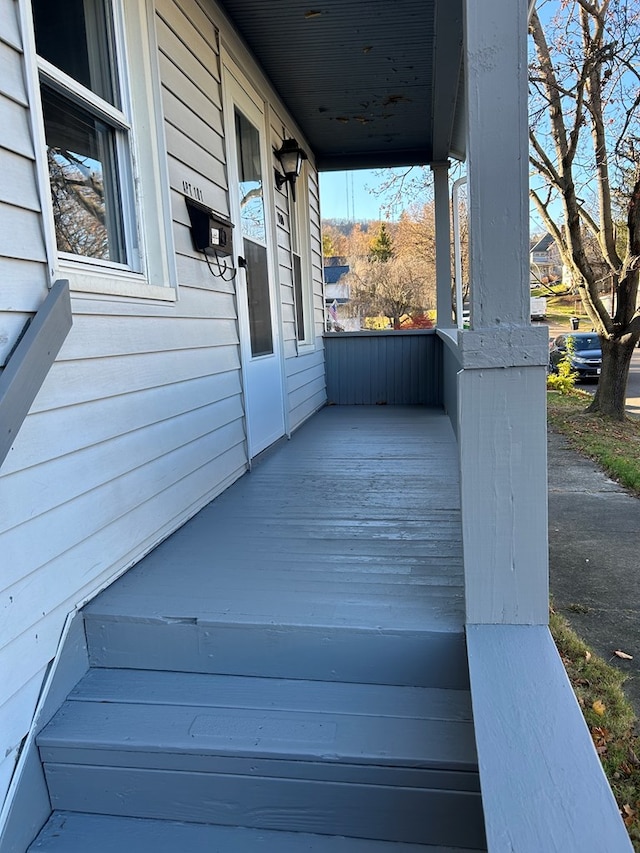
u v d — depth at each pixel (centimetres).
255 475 352
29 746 151
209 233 272
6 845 141
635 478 559
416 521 260
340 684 168
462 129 566
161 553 225
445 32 343
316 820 149
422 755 142
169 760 150
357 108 516
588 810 107
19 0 145
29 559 153
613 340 909
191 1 280
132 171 224
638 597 333
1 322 138
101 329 191
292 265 512
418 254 2706
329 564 212
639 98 820
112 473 198
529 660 142
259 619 171
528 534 151
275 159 457
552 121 891
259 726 154
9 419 131
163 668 176
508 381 146
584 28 813
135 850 147
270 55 401
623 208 958
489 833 104
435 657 163
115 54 214
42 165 152
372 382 697
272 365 431
